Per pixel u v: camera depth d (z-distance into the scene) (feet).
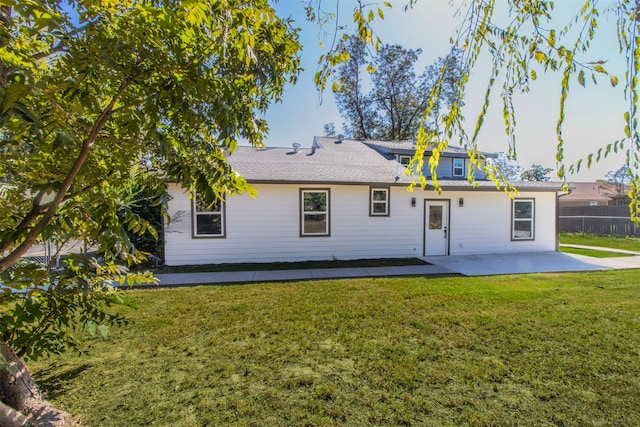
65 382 9.93
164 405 8.83
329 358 11.51
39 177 5.41
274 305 17.63
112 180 6.15
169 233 30.30
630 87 4.74
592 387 9.70
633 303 17.83
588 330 13.89
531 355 11.71
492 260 33.37
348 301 18.35
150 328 14.23
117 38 4.47
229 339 13.10
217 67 5.77
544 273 26.81
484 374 10.41
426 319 15.33
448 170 46.68
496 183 6.95
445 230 36.65
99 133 5.49
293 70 7.20
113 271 8.05
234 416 8.41
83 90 4.68
